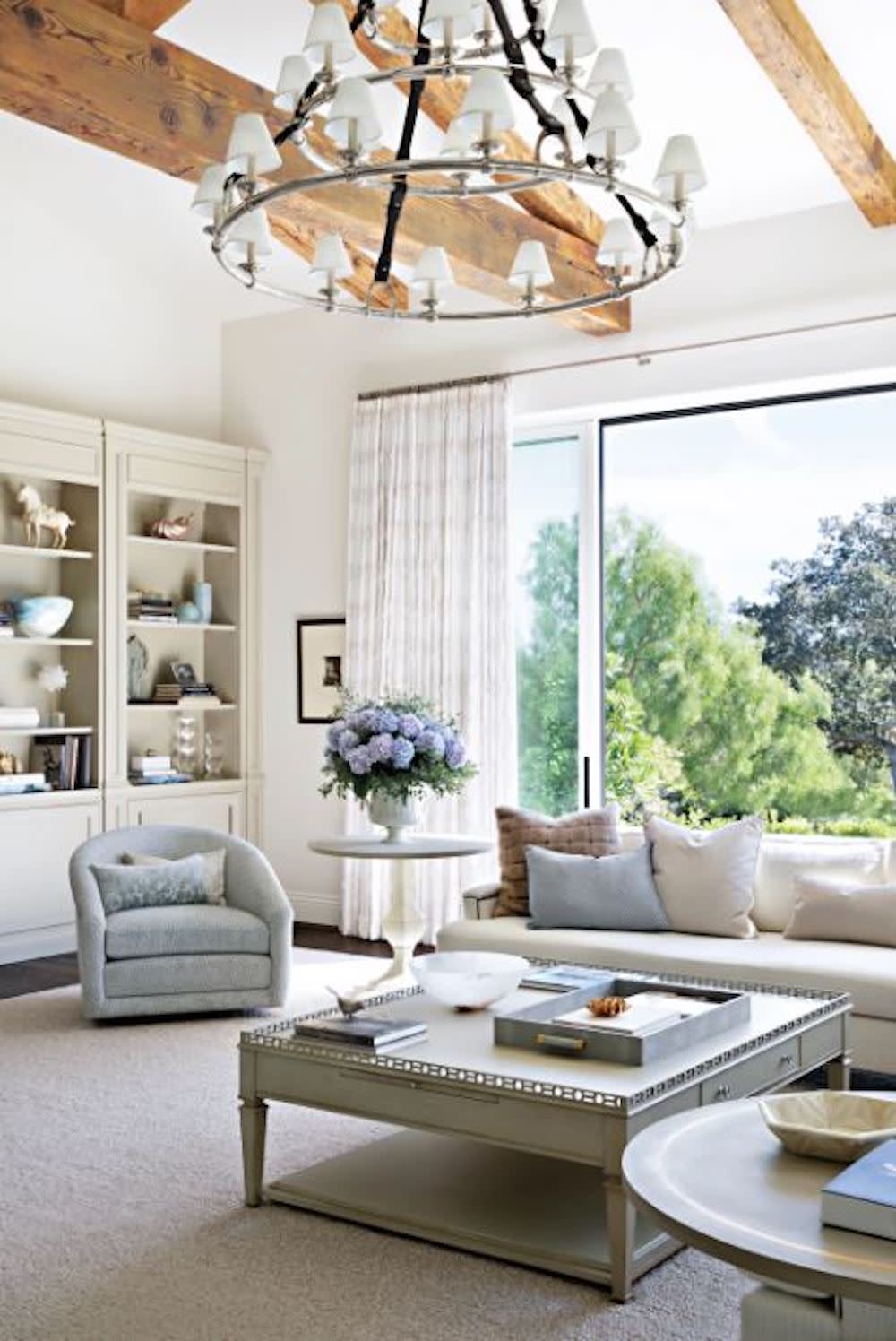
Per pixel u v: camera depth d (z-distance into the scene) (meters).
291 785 7.66
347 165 2.61
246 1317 2.79
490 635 6.75
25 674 6.88
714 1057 3.21
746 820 5.11
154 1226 3.27
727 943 4.75
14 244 6.86
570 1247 3.05
